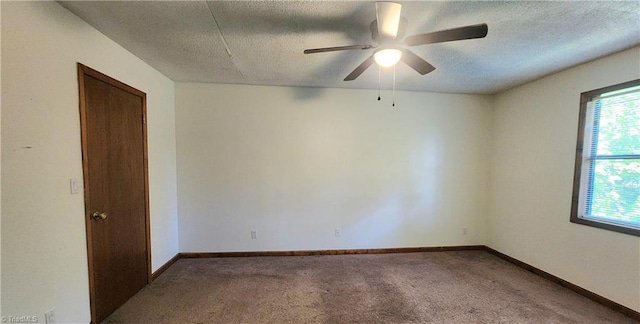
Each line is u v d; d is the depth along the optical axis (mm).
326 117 3471
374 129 3549
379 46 1747
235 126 3348
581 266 2502
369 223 3590
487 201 3768
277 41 2100
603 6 1561
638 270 2096
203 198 3344
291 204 3465
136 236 2459
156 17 1756
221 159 3346
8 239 1364
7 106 1353
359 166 3543
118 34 2002
